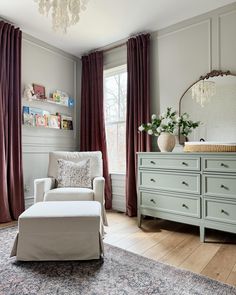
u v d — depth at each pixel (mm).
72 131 3887
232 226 2061
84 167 2811
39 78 3400
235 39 2586
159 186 2543
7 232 2436
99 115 3605
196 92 2824
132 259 1841
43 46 3463
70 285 1473
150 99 3184
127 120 3271
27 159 3223
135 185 3176
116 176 3549
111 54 3619
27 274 1599
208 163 2203
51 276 1575
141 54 3168
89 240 1790
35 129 3338
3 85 2828
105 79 3855
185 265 1756
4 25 2865
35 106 3346
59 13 1645
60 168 2820
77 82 4008
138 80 3182
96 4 2584
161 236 2377
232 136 2580
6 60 2887
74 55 3953
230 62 2613
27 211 1876
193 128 2752
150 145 3039
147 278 1562
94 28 3096
